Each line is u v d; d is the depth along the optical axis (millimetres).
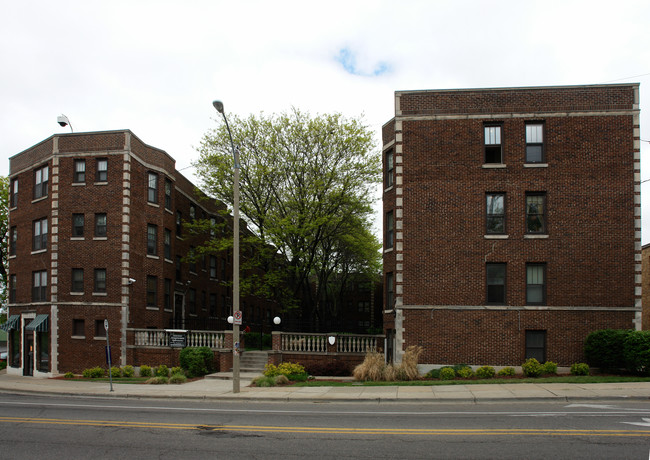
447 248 23984
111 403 17766
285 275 34750
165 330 29188
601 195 23547
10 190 35688
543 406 15094
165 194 33875
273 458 9352
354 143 33250
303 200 32688
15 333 34375
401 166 24531
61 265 30469
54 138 31406
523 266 23641
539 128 24328
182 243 36781
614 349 21578
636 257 23234
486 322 23500
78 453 9891
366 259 47062
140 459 9398
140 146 31906
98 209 30391
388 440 10625
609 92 23922
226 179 33781
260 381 21766
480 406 15492
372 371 22453
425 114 24641
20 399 19500
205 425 12617
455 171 24266
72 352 29812
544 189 23828
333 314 54000
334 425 12430
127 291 29766
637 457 8992
